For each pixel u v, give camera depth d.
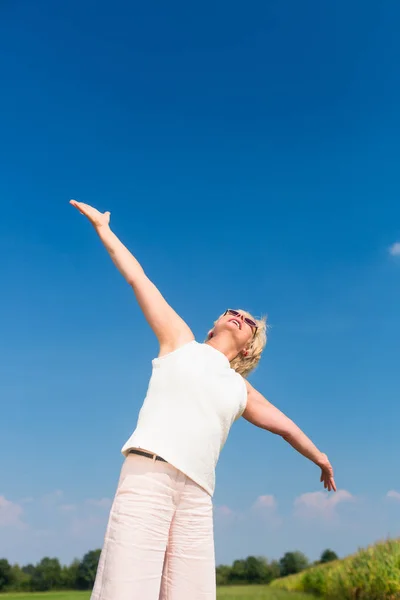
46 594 15.34
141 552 2.22
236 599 14.20
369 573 11.04
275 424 3.05
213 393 2.55
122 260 2.80
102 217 2.89
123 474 2.38
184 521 2.40
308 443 3.12
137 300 2.77
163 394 2.51
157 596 2.26
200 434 2.44
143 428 2.44
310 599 12.50
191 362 2.59
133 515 2.26
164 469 2.33
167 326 2.73
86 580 15.65
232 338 2.93
